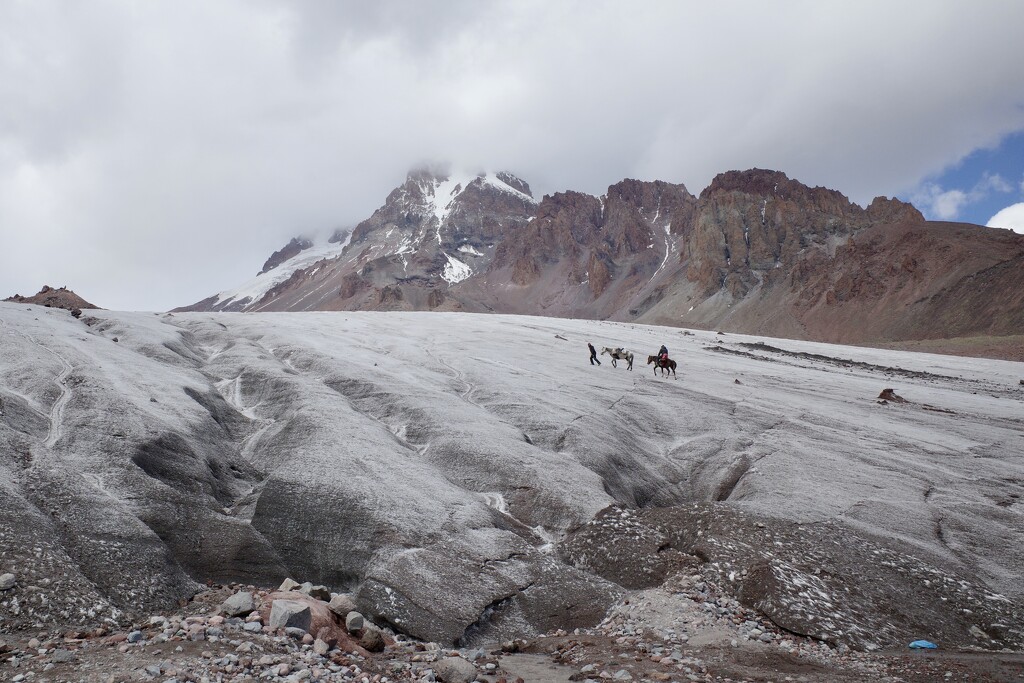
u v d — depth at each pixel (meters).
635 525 24.36
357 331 71.62
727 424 42.50
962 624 20.08
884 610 19.78
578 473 29.25
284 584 16.06
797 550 22.02
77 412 27.53
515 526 25.19
